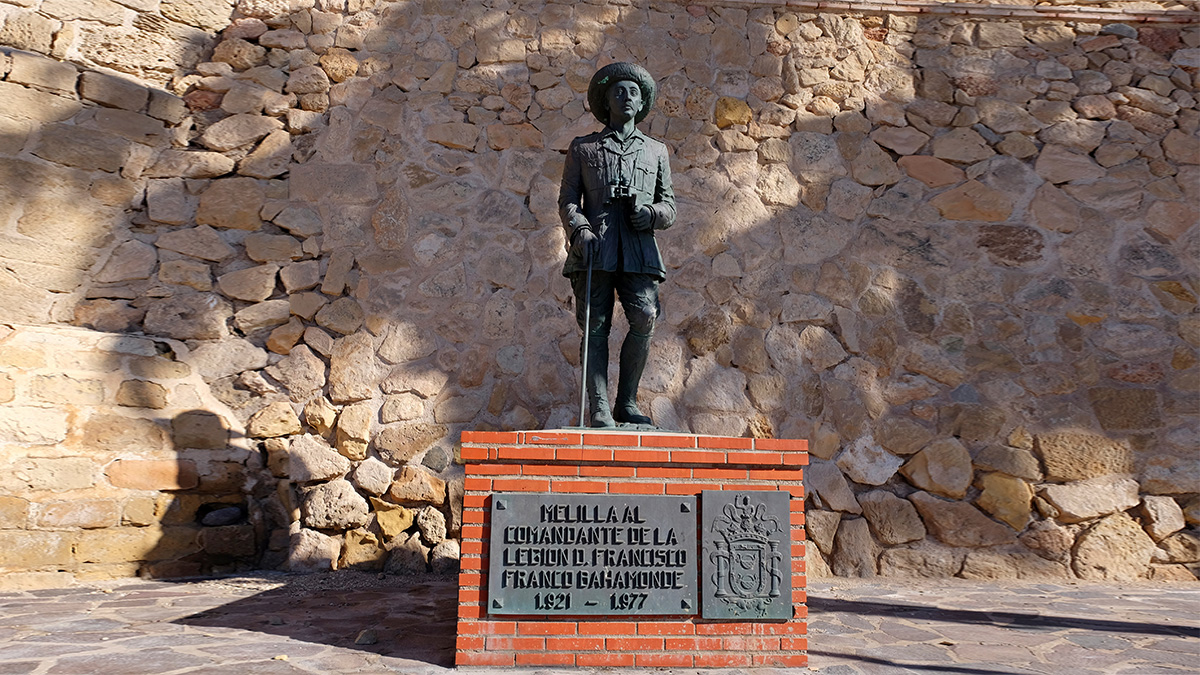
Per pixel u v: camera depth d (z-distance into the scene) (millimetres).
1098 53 6613
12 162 5266
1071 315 6023
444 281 5895
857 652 3340
